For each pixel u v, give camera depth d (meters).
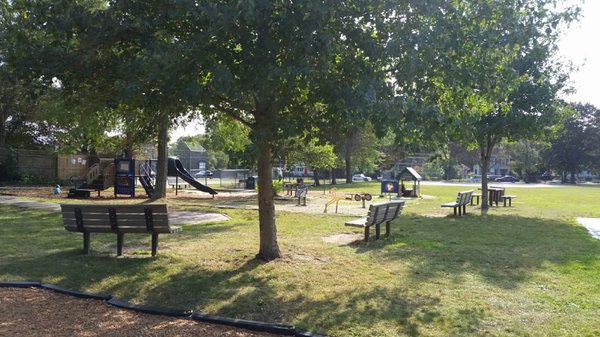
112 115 13.98
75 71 5.87
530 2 6.36
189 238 9.57
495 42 5.94
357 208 18.73
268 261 7.34
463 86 5.81
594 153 75.81
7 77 6.14
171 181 46.94
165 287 5.92
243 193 28.59
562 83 17.08
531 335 4.44
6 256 7.61
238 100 5.36
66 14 5.52
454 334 4.45
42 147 34.09
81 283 6.12
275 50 4.97
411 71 5.09
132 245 8.72
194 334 4.46
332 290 5.88
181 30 5.70
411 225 12.81
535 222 14.01
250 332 4.57
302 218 13.75
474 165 93.00
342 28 5.45
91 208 7.61
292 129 5.60
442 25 5.31
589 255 8.39
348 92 4.91
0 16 10.91
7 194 21.94
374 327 4.63
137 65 5.16
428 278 6.55
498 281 6.42
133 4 5.59
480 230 11.87
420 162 74.62
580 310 5.17
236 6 4.53
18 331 4.45
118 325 4.68
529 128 16.55
